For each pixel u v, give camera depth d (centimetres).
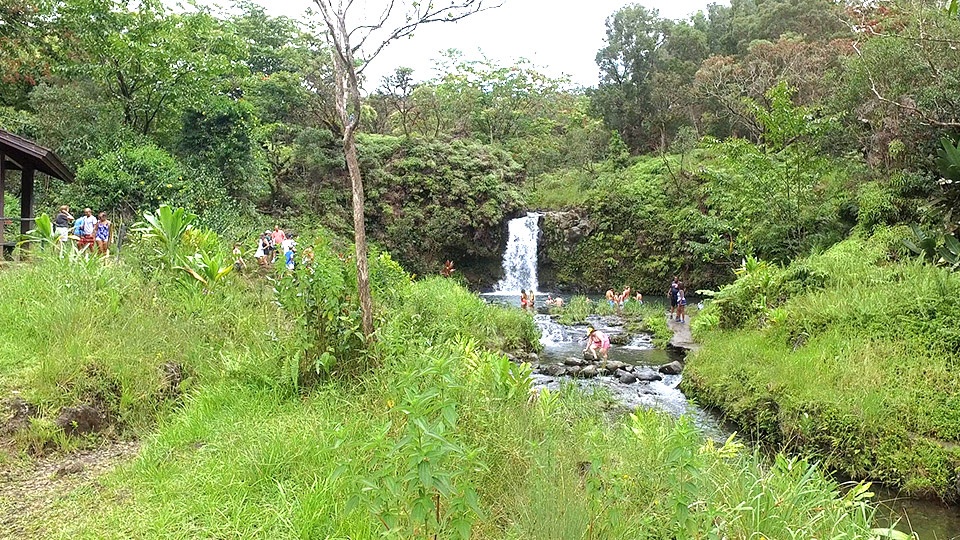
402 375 418
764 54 2792
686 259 2584
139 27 1953
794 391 823
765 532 369
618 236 2736
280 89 2656
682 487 354
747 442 761
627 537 347
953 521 591
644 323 1727
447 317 1230
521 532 346
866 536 399
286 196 2617
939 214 1318
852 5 2520
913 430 704
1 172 1136
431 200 2816
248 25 3025
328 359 585
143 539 356
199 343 700
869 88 1600
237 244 1360
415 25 594
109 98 2002
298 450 448
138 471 448
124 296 764
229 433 500
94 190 1653
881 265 1214
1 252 1106
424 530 313
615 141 3259
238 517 374
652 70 3447
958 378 764
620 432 527
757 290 1314
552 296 2662
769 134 1758
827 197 1730
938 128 1426
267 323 779
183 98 2025
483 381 521
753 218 1930
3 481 444
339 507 374
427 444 298
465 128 3569
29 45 1894
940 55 1481
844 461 698
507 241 2906
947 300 914
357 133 3008
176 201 1716
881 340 890
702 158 2836
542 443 443
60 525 376
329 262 659
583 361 1276
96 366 586
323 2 590
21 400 524
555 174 3184
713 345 1202
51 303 707
